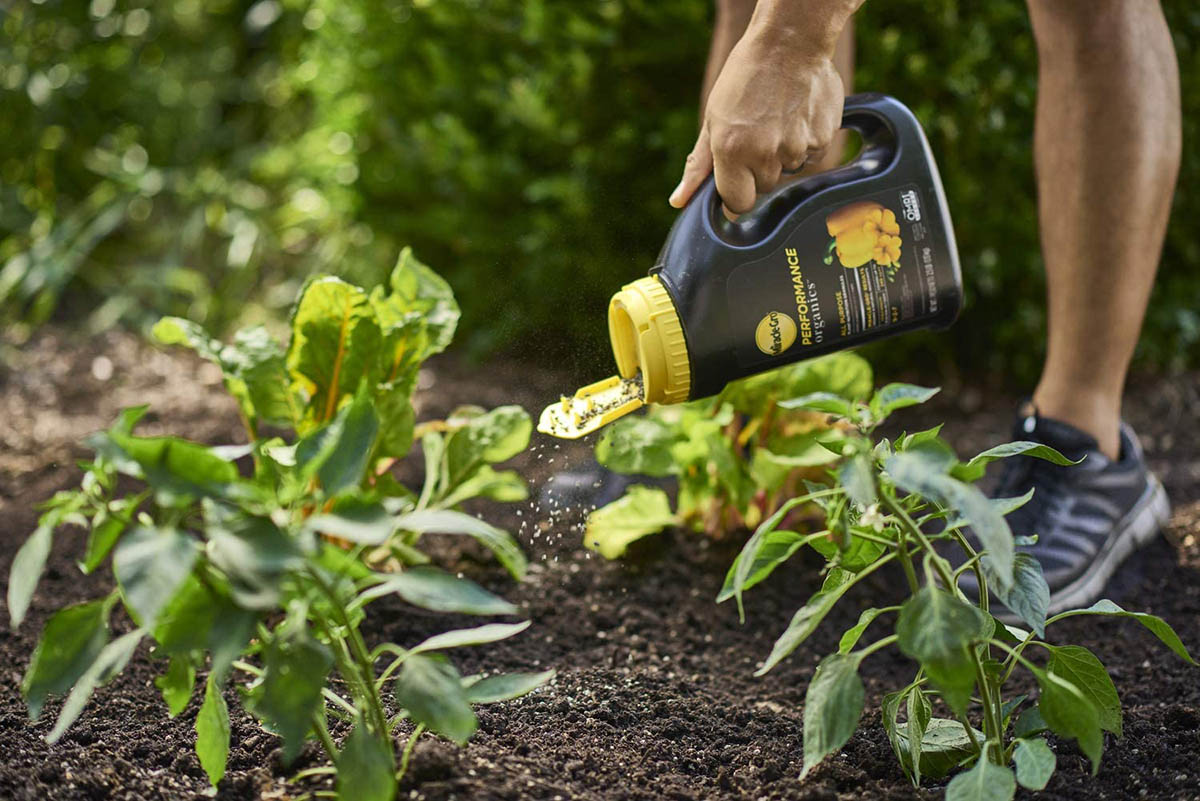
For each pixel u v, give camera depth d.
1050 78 1.61
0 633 1.58
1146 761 1.30
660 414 1.71
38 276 2.67
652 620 1.63
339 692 1.44
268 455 1.21
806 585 1.69
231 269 2.88
